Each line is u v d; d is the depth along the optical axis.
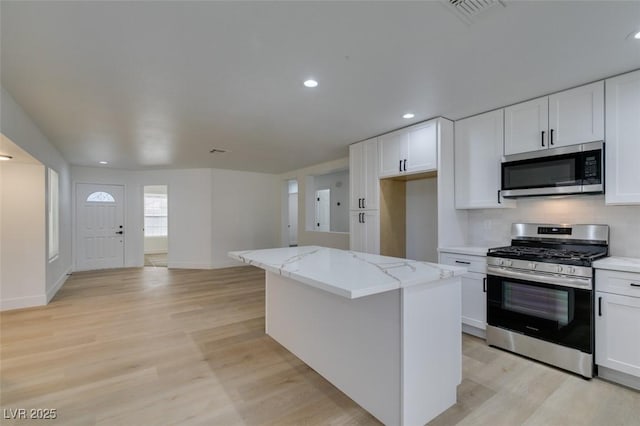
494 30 1.80
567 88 2.58
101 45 1.96
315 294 2.40
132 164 6.25
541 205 3.01
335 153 5.20
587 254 2.46
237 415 1.89
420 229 4.17
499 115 3.03
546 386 2.17
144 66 2.23
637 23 1.72
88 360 2.58
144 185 7.05
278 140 4.30
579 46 1.96
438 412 1.86
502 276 2.75
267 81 2.47
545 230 2.95
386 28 1.79
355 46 1.98
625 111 2.29
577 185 2.49
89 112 3.15
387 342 1.77
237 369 2.44
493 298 2.81
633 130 2.26
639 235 2.46
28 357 2.63
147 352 2.73
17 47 1.96
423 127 3.43
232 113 3.19
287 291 2.79
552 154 2.64
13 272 3.98
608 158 2.36
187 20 1.71
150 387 2.19
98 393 2.11
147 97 2.78
